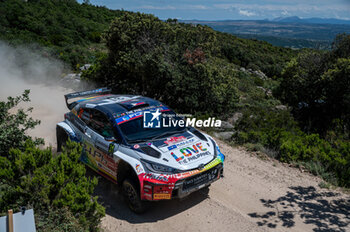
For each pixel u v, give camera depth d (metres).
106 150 4.90
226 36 71.38
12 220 2.77
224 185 5.59
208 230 4.18
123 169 4.73
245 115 9.86
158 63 10.65
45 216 3.72
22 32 36.75
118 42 12.27
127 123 5.00
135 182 4.37
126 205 4.81
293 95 16.67
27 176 3.83
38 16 44.72
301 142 7.77
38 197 3.79
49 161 4.16
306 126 12.77
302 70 16.61
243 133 8.35
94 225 3.89
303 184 5.79
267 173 6.25
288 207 4.85
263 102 16.36
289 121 10.72
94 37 44.19
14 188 3.85
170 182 4.11
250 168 6.48
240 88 20.58
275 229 4.21
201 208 4.75
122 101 5.80
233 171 6.27
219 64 12.38
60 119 9.78
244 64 48.00
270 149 7.62
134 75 12.38
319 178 6.14
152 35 11.95
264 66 48.91
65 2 64.44
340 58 15.05
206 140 5.18
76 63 22.23
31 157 3.95
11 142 5.31
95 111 5.48
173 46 11.43
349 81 13.91
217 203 4.91
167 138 4.89
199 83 10.77
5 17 40.03
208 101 10.95
